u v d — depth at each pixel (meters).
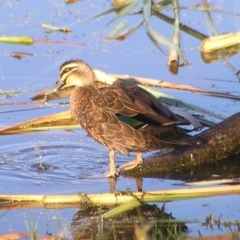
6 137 12.92
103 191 11.05
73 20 17.47
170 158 11.88
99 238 9.40
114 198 10.55
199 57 16.14
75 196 10.55
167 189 10.88
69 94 14.48
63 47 16.34
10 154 12.30
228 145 12.16
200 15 17.89
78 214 10.28
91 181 11.45
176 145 11.53
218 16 17.83
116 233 9.66
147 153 12.52
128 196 10.56
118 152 12.48
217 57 16.14
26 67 15.46
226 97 14.23
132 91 11.71
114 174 11.59
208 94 14.31
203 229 9.70
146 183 11.38
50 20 17.47
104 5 18.27
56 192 11.00
